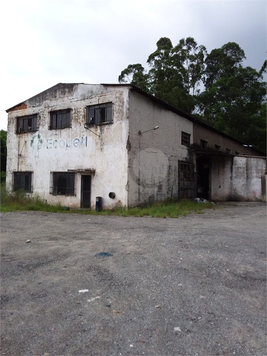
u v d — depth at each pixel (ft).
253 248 18.22
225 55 113.50
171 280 12.51
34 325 8.84
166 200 47.83
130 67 104.99
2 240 20.80
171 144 50.70
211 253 16.80
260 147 106.93
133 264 14.73
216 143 71.05
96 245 19.01
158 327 8.70
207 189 69.10
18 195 48.91
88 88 45.01
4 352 7.48
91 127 44.11
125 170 39.99
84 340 8.02
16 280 12.60
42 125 50.88
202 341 7.98
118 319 9.16
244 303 10.42
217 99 106.11
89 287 11.76
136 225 27.61
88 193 44.60
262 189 61.98
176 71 95.91
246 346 7.78
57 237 21.84
